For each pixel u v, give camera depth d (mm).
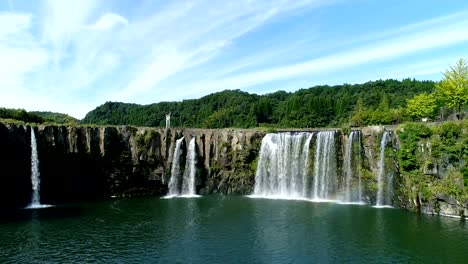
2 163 77562
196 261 47094
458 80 93188
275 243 53406
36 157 82438
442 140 68250
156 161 96000
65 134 87625
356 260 46969
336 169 85500
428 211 69000
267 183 94375
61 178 87188
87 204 81062
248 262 46750
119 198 88938
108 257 48344
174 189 95875
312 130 101250
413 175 71688
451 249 50000
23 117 100875
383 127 79750
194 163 96438
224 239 55406
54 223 64125
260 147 95938
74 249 51125
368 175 80438
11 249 50969
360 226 61031
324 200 84750
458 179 65250
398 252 49375
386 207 75625
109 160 92188
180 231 59375
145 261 47094
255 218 67062
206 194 95062
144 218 67625
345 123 145125
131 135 95125
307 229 59969
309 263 46344
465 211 64312
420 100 113375
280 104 196750
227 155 96375
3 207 77312
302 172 90250
